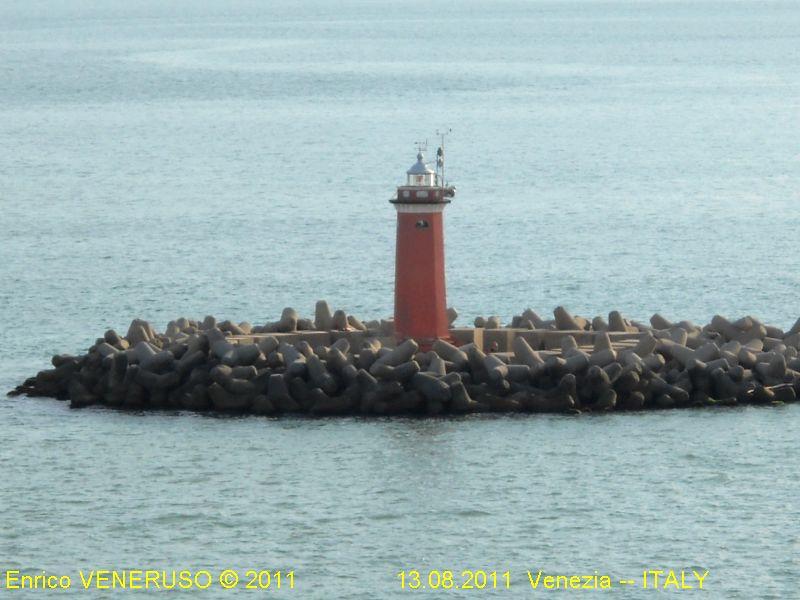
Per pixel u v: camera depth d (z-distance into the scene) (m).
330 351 93.75
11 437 90.62
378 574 73.75
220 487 83.38
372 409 92.38
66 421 93.06
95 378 96.56
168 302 133.62
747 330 99.50
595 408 93.31
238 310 130.62
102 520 79.69
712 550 76.19
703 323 126.38
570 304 133.00
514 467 85.44
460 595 71.62
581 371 93.25
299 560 75.25
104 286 139.88
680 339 96.69
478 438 89.19
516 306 132.50
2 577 73.56
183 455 87.50
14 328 122.88
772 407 94.31
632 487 83.25
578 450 87.62
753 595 71.69
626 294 136.75
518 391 93.00
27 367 109.62
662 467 85.62
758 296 135.50
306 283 141.62
